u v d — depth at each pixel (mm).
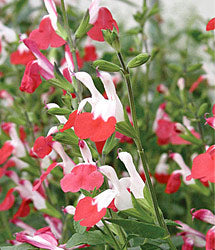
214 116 268
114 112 252
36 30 308
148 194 265
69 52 302
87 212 254
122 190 263
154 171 498
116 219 247
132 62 253
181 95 493
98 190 277
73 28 512
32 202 415
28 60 338
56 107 289
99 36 303
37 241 294
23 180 419
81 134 245
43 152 296
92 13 298
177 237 331
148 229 250
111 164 435
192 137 427
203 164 242
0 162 419
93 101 263
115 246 277
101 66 255
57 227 407
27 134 514
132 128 258
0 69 510
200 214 323
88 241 278
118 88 499
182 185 440
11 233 480
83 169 268
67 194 443
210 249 286
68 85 292
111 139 280
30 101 486
